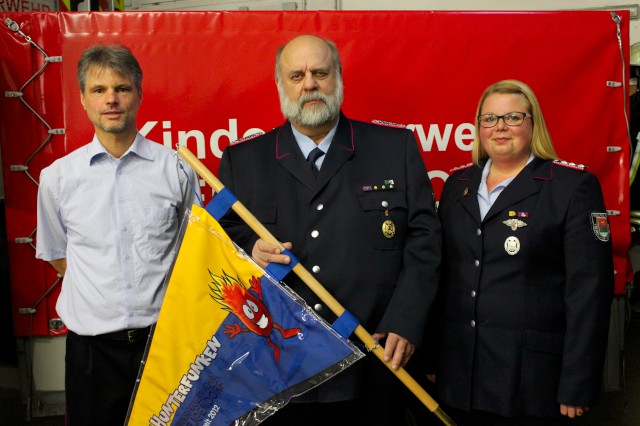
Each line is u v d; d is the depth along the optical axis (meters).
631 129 4.65
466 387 2.45
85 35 3.21
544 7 5.24
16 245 3.24
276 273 2.35
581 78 3.47
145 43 3.26
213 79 3.29
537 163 2.45
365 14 3.34
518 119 2.41
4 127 3.20
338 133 2.53
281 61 2.46
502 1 5.26
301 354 2.32
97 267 2.57
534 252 2.35
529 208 2.38
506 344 2.37
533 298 2.36
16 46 3.17
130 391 2.64
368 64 3.35
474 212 2.48
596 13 3.45
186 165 2.72
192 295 2.35
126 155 2.62
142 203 2.61
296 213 2.48
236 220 2.56
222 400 2.37
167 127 3.29
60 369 3.32
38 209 2.67
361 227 2.43
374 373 2.48
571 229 2.32
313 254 2.43
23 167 3.21
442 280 2.60
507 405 2.35
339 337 2.30
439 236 2.48
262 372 2.35
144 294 2.59
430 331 2.67
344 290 2.41
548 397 2.35
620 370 3.82
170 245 2.68
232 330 2.36
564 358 2.31
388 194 2.47
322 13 3.32
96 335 2.57
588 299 2.29
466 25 3.38
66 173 2.60
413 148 2.56
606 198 3.55
